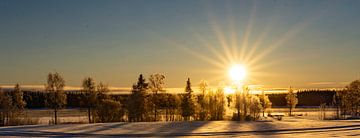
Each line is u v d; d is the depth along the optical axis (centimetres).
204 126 5906
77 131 5162
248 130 5328
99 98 8556
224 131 5238
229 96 9181
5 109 7762
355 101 11069
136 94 8525
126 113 8688
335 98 11888
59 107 7975
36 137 4575
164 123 6475
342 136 4628
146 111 8581
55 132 5034
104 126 5869
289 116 10994
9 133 4925
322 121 7100
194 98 8831
